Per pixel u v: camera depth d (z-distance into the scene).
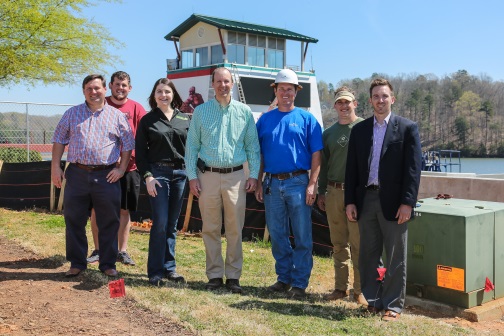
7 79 22.70
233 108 6.29
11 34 21.52
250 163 6.40
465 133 97.25
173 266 6.83
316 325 5.32
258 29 40.78
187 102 40.03
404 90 106.25
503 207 6.78
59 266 7.14
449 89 102.44
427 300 6.62
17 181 13.77
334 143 6.37
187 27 41.44
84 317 5.18
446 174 17.22
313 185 6.27
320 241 9.97
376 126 5.63
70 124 6.50
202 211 6.41
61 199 12.98
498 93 102.31
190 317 5.25
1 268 6.98
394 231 5.55
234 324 5.11
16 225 10.68
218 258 6.56
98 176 6.52
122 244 7.77
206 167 6.30
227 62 38.78
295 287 6.43
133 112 7.53
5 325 4.87
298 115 6.34
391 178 5.46
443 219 6.38
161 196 6.43
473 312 6.27
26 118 20.09
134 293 5.90
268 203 6.43
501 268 6.77
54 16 21.77
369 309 5.86
